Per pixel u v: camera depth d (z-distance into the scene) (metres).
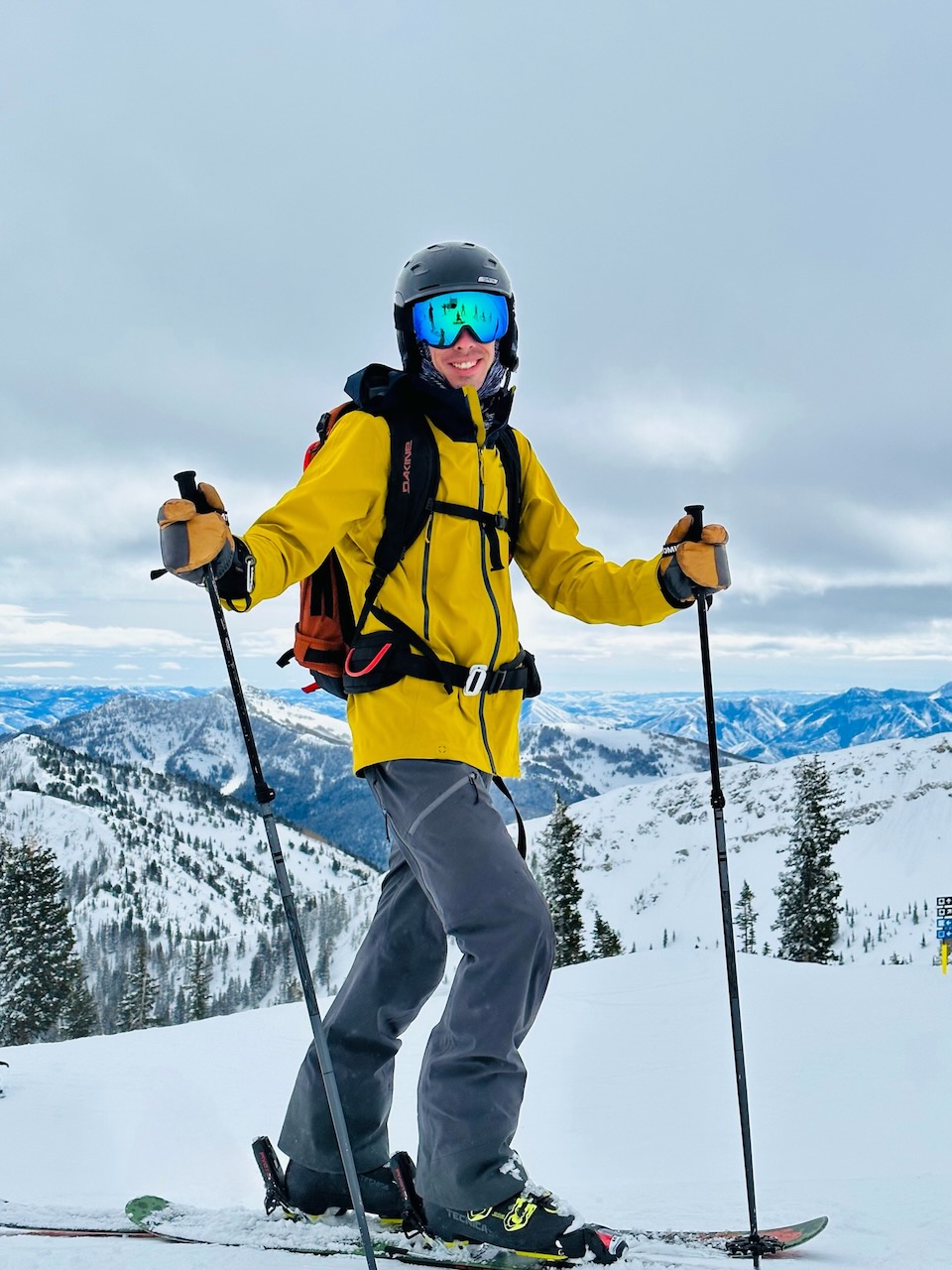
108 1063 12.60
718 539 2.52
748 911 84.50
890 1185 3.22
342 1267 2.15
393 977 2.55
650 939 145.62
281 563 2.18
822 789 42.97
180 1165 6.70
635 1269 2.08
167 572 2.02
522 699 2.52
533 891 2.26
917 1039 11.95
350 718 2.47
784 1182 3.63
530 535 2.76
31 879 39.03
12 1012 38.12
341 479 2.32
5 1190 5.61
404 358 2.62
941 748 198.00
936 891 152.50
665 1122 9.02
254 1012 17.23
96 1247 2.29
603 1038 13.79
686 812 187.00
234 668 2.14
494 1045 2.18
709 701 2.50
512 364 2.65
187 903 174.50
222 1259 2.18
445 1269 2.18
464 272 2.53
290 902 2.13
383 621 2.37
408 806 2.32
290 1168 2.59
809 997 15.45
